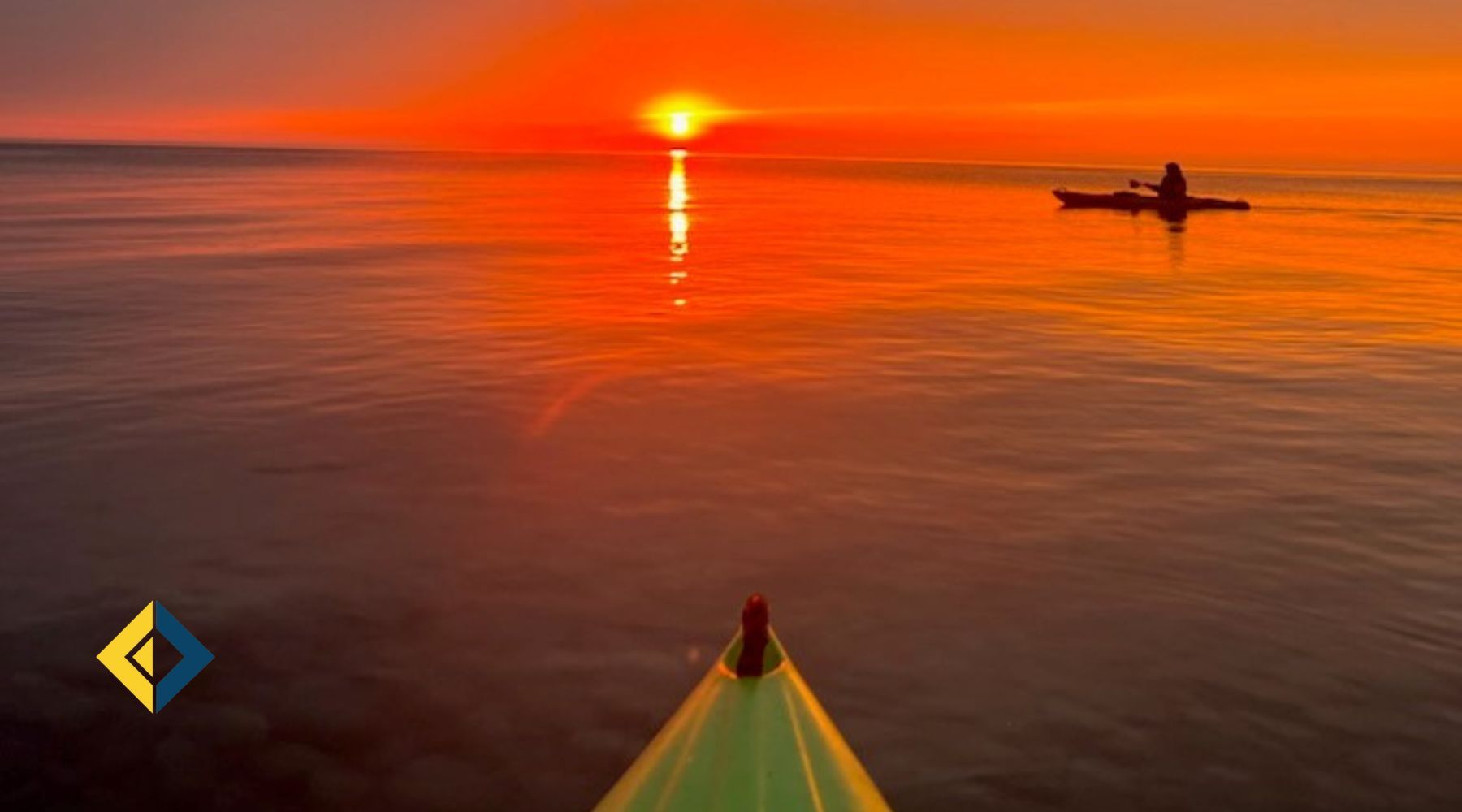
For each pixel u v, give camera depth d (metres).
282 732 7.11
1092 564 9.71
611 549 10.02
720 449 13.07
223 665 7.91
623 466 12.39
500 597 9.03
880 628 8.49
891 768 6.71
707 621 8.66
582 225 49.06
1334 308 25.06
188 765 6.76
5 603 8.80
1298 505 11.19
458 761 6.84
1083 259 36.16
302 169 131.00
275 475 11.93
